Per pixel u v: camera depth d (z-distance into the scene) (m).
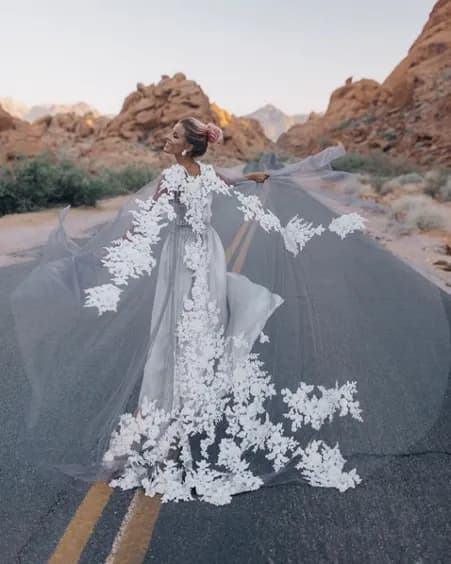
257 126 115.69
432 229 13.65
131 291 3.60
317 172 4.06
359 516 3.11
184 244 3.46
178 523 3.03
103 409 3.45
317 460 3.49
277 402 3.63
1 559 2.73
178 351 3.43
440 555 2.82
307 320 3.80
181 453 3.42
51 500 3.19
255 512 3.14
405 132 50.72
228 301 3.69
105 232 3.52
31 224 14.69
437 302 3.95
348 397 3.72
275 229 3.91
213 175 3.52
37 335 3.45
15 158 25.56
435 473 3.53
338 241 4.14
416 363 3.89
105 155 52.84
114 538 2.90
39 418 3.43
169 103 71.69
